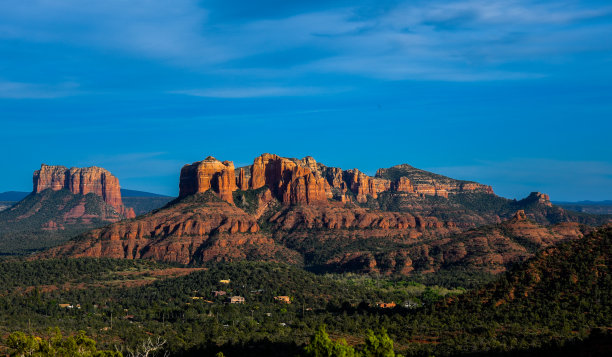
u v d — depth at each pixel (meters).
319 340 119.81
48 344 136.25
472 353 134.88
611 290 157.50
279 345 160.75
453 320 165.25
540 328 148.50
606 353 122.69
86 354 132.88
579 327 145.50
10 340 137.75
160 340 167.12
